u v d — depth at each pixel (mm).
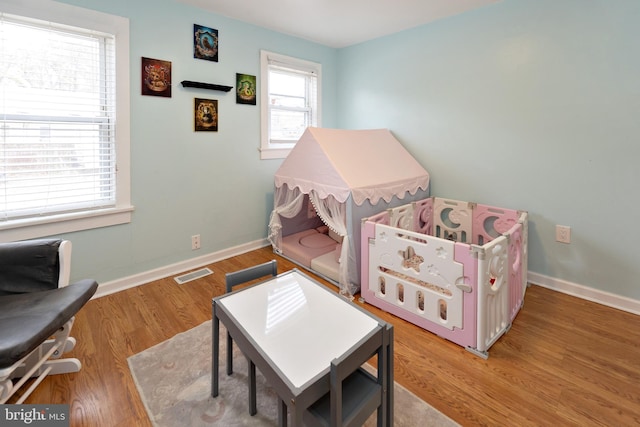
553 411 1390
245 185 3184
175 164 2684
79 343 1827
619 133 2086
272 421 1355
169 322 2051
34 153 2047
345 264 2363
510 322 1993
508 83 2506
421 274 1942
